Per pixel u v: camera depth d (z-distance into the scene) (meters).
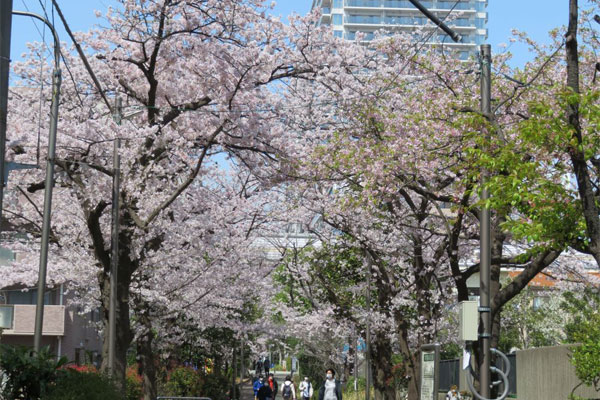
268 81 20.77
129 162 20.28
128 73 21.58
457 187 18.00
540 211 12.07
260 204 26.50
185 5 19.59
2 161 10.21
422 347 15.44
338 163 20.20
